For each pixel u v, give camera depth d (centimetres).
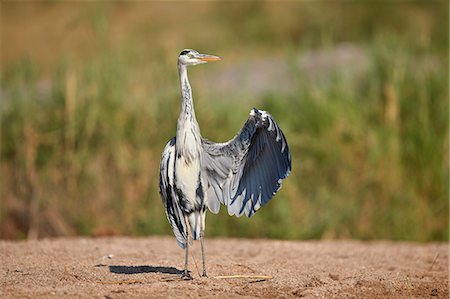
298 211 1467
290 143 1535
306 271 990
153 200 1470
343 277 963
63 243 1204
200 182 890
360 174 1519
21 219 1466
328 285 901
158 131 1519
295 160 1517
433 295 891
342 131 1553
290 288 875
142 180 1488
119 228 1455
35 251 1105
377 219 1473
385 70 1602
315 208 1471
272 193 888
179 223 908
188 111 889
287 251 1172
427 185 1500
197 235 910
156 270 964
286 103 1617
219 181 901
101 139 1527
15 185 1502
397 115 1538
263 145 887
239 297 809
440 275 1017
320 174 1525
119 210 1470
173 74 1608
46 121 1534
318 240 1416
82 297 787
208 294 819
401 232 1461
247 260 1070
